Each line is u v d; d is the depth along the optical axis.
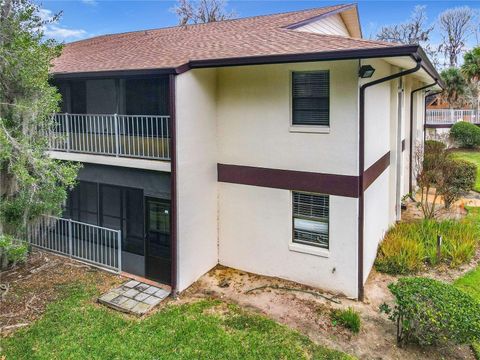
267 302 7.98
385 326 7.12
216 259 9.66
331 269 8.30
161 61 8.68
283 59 7.11
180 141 8.09
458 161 16.28
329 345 6.55
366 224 8.52
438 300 6.18
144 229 8.98
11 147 7.16
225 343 6.58
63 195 8.70
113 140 10.44
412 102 15.02
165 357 6.22
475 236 11.02
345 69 7.61
